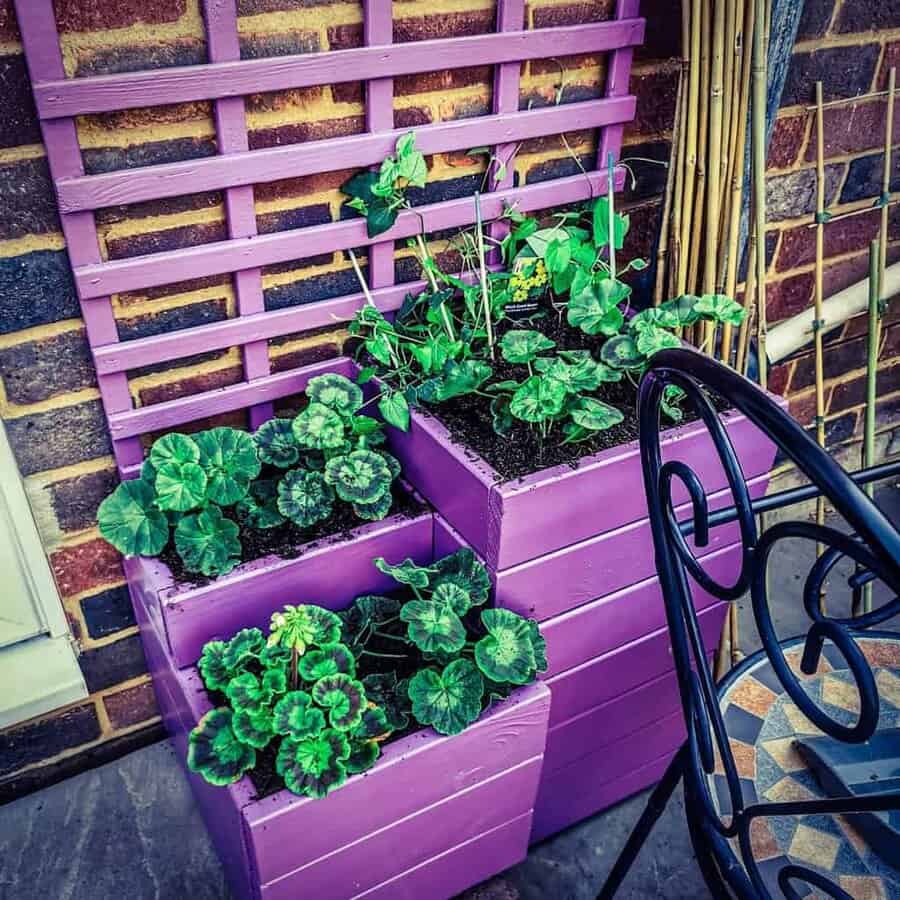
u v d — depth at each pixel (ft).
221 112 4.17
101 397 4.67
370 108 4.55
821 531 2.49
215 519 4.50
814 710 2.73
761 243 5.45
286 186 4.62
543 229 5.56
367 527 4.75
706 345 5.57
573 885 5.34
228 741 3.93
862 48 6.03
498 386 4.65
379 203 4.71
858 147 6.51
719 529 4.95
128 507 4.52
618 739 5.46
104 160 4.09
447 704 4.06
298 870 4.02
